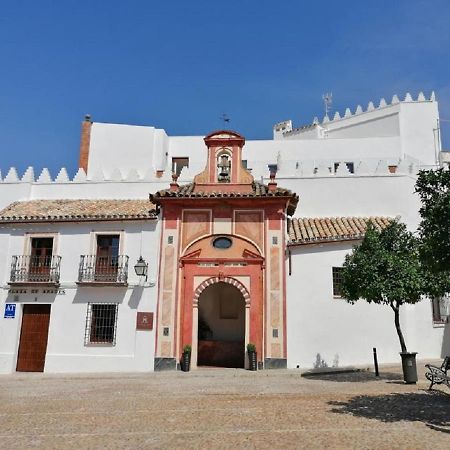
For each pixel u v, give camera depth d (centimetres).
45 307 1977
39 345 1944
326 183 2431
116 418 969
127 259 1953
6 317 1964
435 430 822
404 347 1396
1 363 1906
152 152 3153
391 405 1041
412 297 1363
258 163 2820
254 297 1859
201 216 1955
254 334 1828
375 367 1570
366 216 2359
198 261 1908
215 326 2184
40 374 1797
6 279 1995
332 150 3048
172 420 939
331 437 784
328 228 2103
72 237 2011
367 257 1393
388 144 3055
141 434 836
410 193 2359
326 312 1852
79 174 2458
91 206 2205
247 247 1912
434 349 1997
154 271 1928
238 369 1820
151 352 1850
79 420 957
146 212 2016
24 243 2028
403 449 711
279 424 884
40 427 902
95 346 1892
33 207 2217
